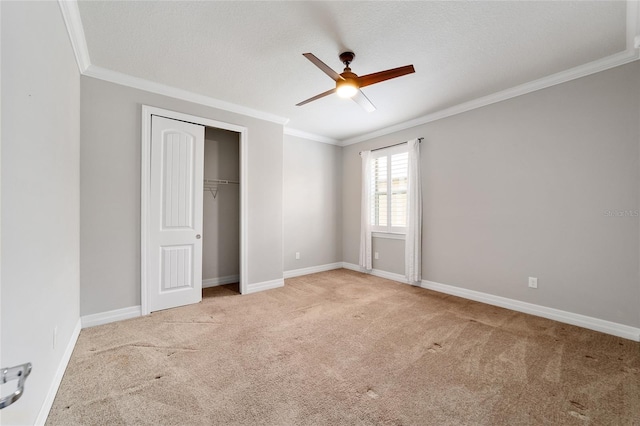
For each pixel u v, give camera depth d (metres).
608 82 2.56
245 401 1.64
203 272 4.07
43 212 1.47
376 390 1.74
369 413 1.54
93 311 2.67
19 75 1.16
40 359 1.41
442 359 2.11
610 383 1.81
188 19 2.02
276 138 4.07
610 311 2.55
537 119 3.00
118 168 2.80
